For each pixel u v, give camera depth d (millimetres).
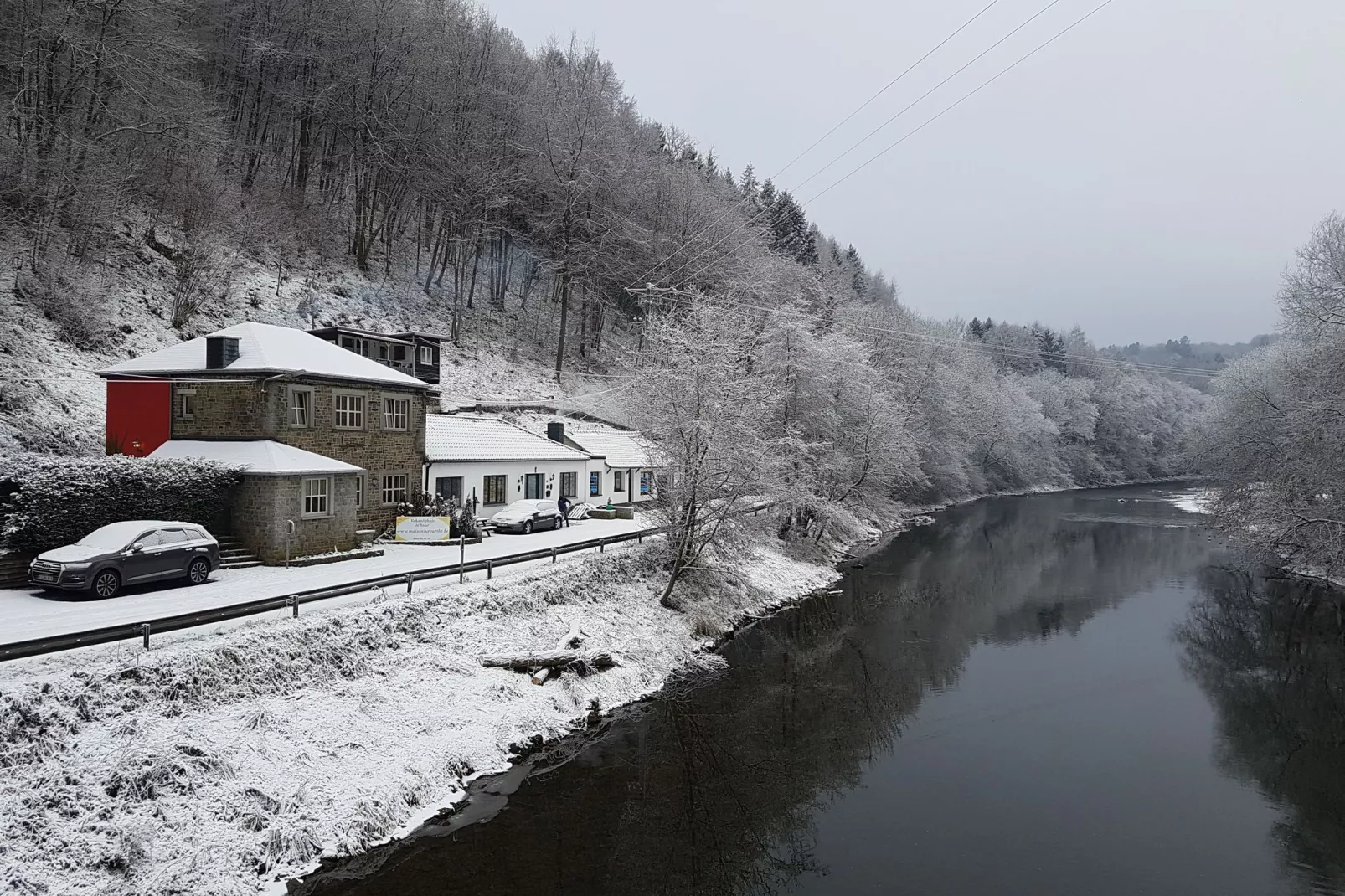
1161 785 15742
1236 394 46062
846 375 44094
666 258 53875
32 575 17422
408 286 56562
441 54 55438
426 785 13555
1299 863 12703
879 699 20453
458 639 18391
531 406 49906
